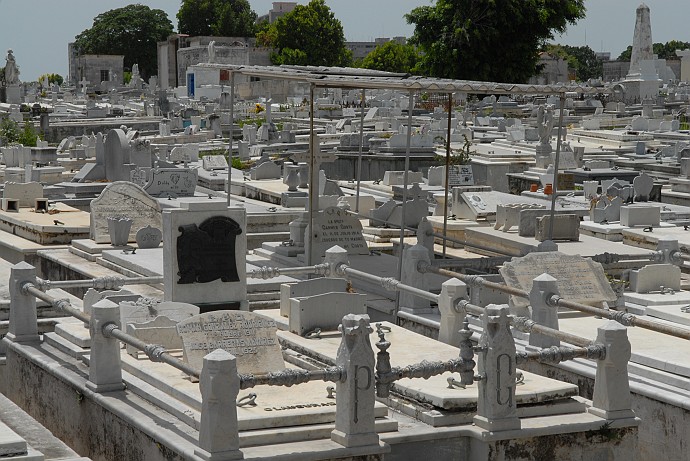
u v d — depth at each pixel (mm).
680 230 22641
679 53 100438
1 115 62719
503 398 10320
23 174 32250
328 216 20000
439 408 10703
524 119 61719
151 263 17953
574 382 13008
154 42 156500
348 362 9758
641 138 48906
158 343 12398
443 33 77625
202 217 14320
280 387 11180
